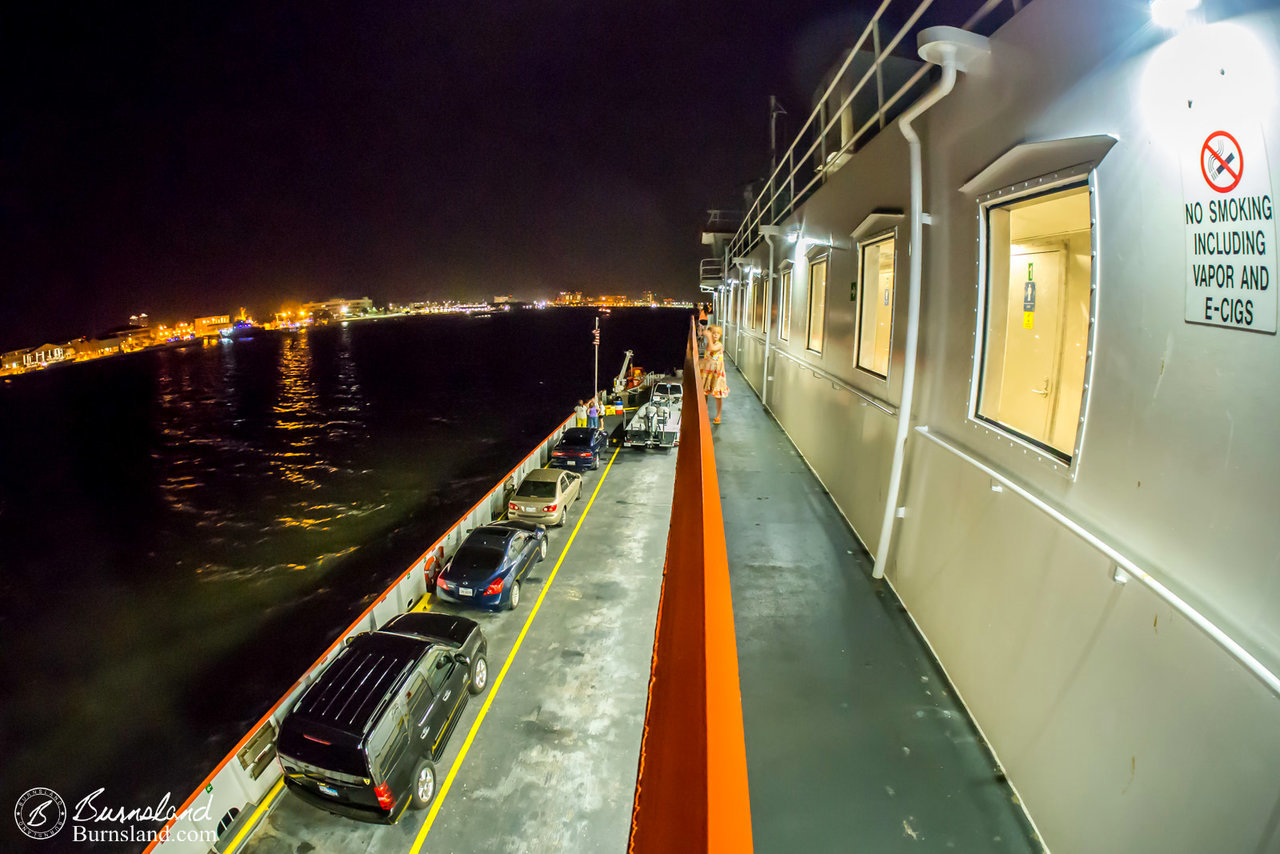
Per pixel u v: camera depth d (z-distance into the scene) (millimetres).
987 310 2904
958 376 3193
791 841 2252
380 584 29750
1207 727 1479
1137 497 1807
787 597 4066
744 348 17109
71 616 27531
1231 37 1399
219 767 7816
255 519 40375
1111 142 1908
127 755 16875
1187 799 1535
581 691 10922
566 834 8086
